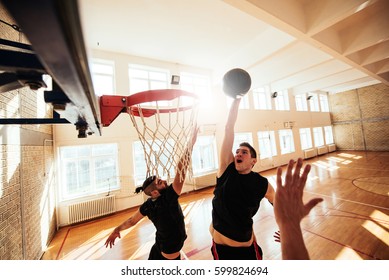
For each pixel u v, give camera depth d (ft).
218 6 12.01
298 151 33.19
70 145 14.46
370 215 11.37
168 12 12.23
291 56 18.70
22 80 1.94
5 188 7.07
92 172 15.43
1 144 6.94
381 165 23.61
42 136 11.59
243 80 5.12
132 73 18.02
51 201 12.61
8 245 7.00
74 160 14.85
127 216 14.99
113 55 16.65
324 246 8.87
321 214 12.14
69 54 1.19
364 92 36.88
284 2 10.00
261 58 15.60
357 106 37.88
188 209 15.25
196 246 9.82
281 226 2.44
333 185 17.75
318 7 10.36
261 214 13.12
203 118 21.76
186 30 14.26
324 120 40.11
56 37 1.01
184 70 20.42
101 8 11.52
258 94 29.45
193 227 12.02
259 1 8.99
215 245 4.73
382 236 9.17
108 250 10.19
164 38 15.17
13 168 7.73
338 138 41.14
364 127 37.01
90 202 14.61
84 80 1.61
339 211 12.32
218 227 4.63
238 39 15.93
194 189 20.27
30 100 9.62
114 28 13.48
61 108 2.31
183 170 5.79
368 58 16.88
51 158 13.21
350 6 9.15
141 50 16.78
